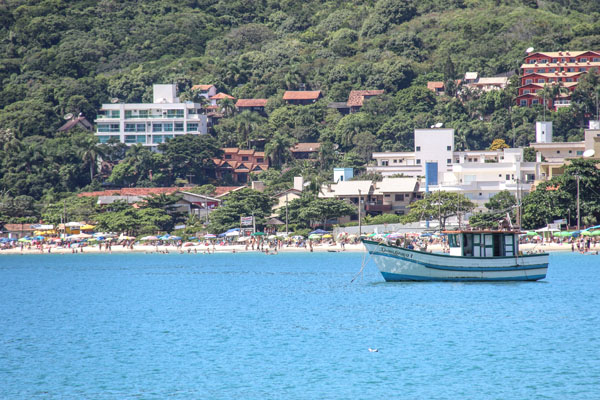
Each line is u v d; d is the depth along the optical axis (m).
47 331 145.25
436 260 182.38
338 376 107.12
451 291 181.50
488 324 141.62
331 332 137.38
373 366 112.12
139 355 122.00
